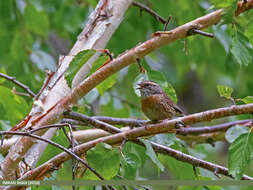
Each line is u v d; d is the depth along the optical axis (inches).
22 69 554.3
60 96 337.7
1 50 605.0
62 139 376.2
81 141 405.1
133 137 330.0
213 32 548.4
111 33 354.6
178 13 555.8
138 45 331.6
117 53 581.6
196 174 377.4
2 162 321.1
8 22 601.0
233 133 364.2
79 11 607.2
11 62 593.3
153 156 317.1
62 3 618.5
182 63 633.0
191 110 851.4
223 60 653.9
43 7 631.8
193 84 863.1
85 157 334.3
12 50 573.6
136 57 326.0
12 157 321.1
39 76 514.6
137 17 595.5
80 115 338.0
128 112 492.4
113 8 355.9
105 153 310.3
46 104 334.6
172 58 637.9
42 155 371.6
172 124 323.9
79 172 346.9
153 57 614.2
